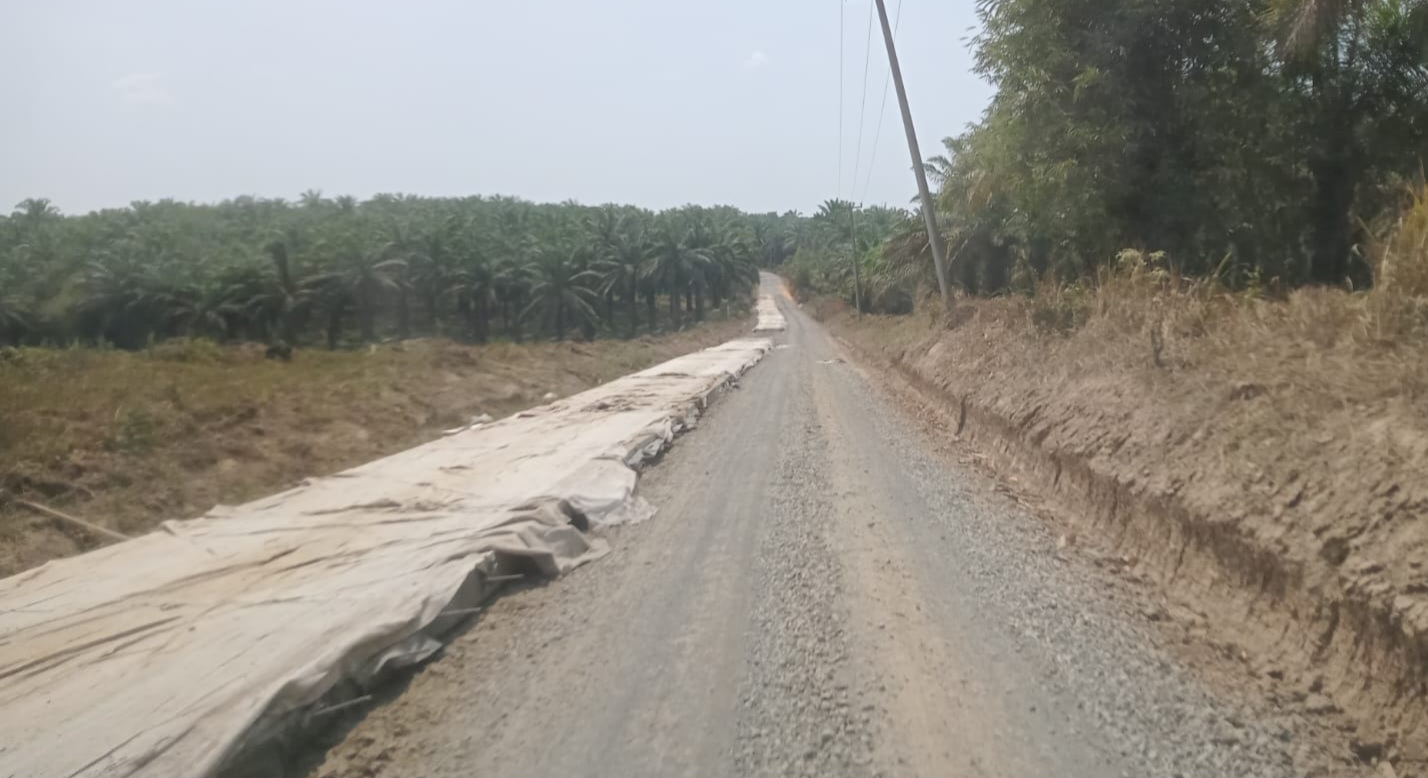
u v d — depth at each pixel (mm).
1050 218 15398
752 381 27359
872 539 8320
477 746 4711
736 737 4602
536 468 11570
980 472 11703
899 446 13859
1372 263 8375
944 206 28094
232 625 6090
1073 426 10234
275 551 8039
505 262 59125
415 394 19844
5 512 9836
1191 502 6914
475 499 9820
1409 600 4590
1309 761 4266
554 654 5934
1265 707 4816
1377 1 11523
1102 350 11414
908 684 5129
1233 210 13281
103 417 13148
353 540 8281
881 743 4461
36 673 5535
